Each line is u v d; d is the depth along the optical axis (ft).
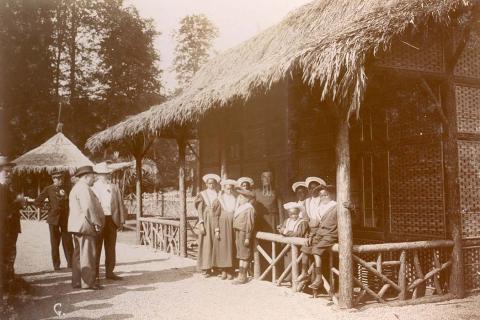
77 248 22.57
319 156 28.12
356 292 22.68
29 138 58.90
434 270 20.52
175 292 21.66
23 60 45.80
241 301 19.92
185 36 40.63
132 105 42.96
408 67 20.57
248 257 23.76
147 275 26.16
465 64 22.58
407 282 22.41
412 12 18.01
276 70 19.13
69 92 49.37
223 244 24.67
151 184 74.18
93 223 22.25
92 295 21.02
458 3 18.80
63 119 53.62
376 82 22.94
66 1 44.14
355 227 26.09
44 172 64.85
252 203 24.62
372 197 25.14
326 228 19.72
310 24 30.71
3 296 18.89
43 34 45.11
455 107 21.52
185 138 34.27
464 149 21.94
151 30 41.68
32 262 29.99
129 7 41.60
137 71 42.60
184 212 33.58
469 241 21.54
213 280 24.57
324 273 21.43
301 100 28.55
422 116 22.43
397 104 23.70
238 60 40.11
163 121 29.78
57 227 27.27
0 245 19.80
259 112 33.40
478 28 21.63
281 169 30.94
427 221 22.06
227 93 23.54
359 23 19.34
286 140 30.14
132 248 38.78
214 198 25.81
